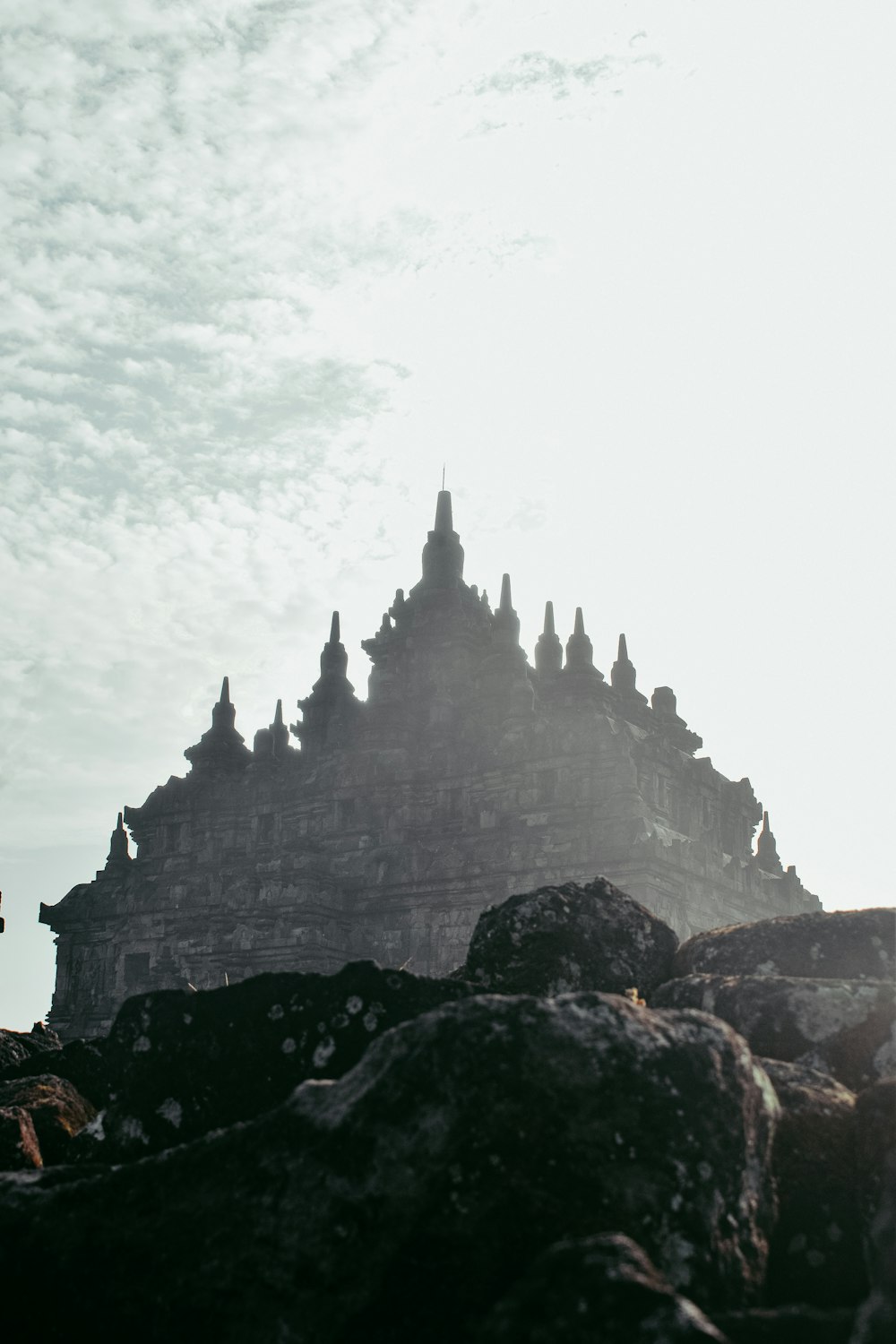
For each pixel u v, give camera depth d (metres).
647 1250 9.34
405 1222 9.48
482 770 112.81
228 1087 12.07
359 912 114.19
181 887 123.56
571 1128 9.64
